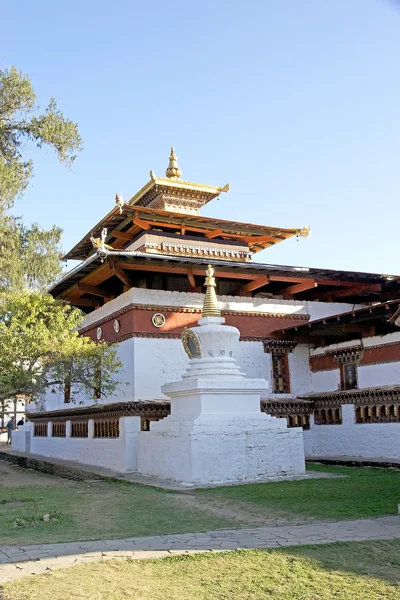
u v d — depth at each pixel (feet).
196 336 50.24
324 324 62.23
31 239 91.81
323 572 19.52
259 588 18.11
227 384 47.11
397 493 35.47
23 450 92.53
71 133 76.79
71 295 77.25
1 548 23.52
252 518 29.48
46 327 53.52
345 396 59.57
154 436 49.93
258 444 46.39
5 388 49.96
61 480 54.80
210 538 24.80
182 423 46.24
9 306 53.11
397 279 70.38
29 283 90.48
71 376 54.03
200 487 41.75
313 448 62.90
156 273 68.13
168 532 26.27
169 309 64.80
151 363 62.64
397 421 53.57
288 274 67.31
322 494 36.27
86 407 66.13
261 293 74.28
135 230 81.10
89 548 23.27
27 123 76.43
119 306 66.49
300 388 69.21
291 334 69.46
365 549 22.26
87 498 38.83
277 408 61.87
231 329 50.75
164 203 86.02
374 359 60.59
